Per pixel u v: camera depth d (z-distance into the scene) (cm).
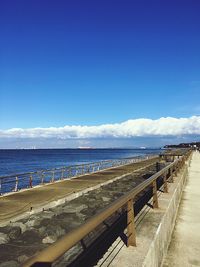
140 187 535
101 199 1459
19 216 959
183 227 903
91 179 2086
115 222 929
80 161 10081
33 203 1148
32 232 853
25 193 1401
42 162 9750
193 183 1994
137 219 639
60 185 1727
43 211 1103
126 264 402
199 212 1104
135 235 497
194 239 790
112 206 361
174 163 1373
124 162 3862
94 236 804
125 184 2020
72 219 1036
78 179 2077
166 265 618
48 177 4494
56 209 1155
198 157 6153
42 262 200
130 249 457
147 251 450
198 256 671
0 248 725
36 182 3897
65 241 234
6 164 8744
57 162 9594
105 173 2577
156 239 535
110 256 429
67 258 655
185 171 1944
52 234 849
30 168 6938
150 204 798
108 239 759
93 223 293
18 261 639
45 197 1291
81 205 1245
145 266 423
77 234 256
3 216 930
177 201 1142
